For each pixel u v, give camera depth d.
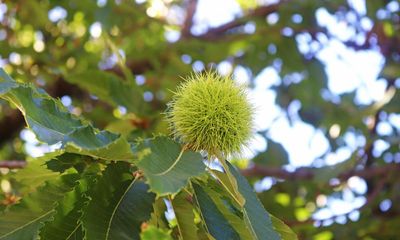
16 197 2.62
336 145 5.86
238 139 2.33
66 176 2.14
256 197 2.04
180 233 2.25
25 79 5.11
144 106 3.79
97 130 1.86
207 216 2.08
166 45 5.90
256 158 5.96
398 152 5.64
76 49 5.79
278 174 5.07
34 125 1.73
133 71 5.90
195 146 2.28
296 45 6.34
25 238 2.04
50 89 5.58
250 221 1.92
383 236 4.81
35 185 2.37
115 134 1.87
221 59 6.22
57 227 2.04
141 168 1.66
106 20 5.12
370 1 5.71
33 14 5.80
